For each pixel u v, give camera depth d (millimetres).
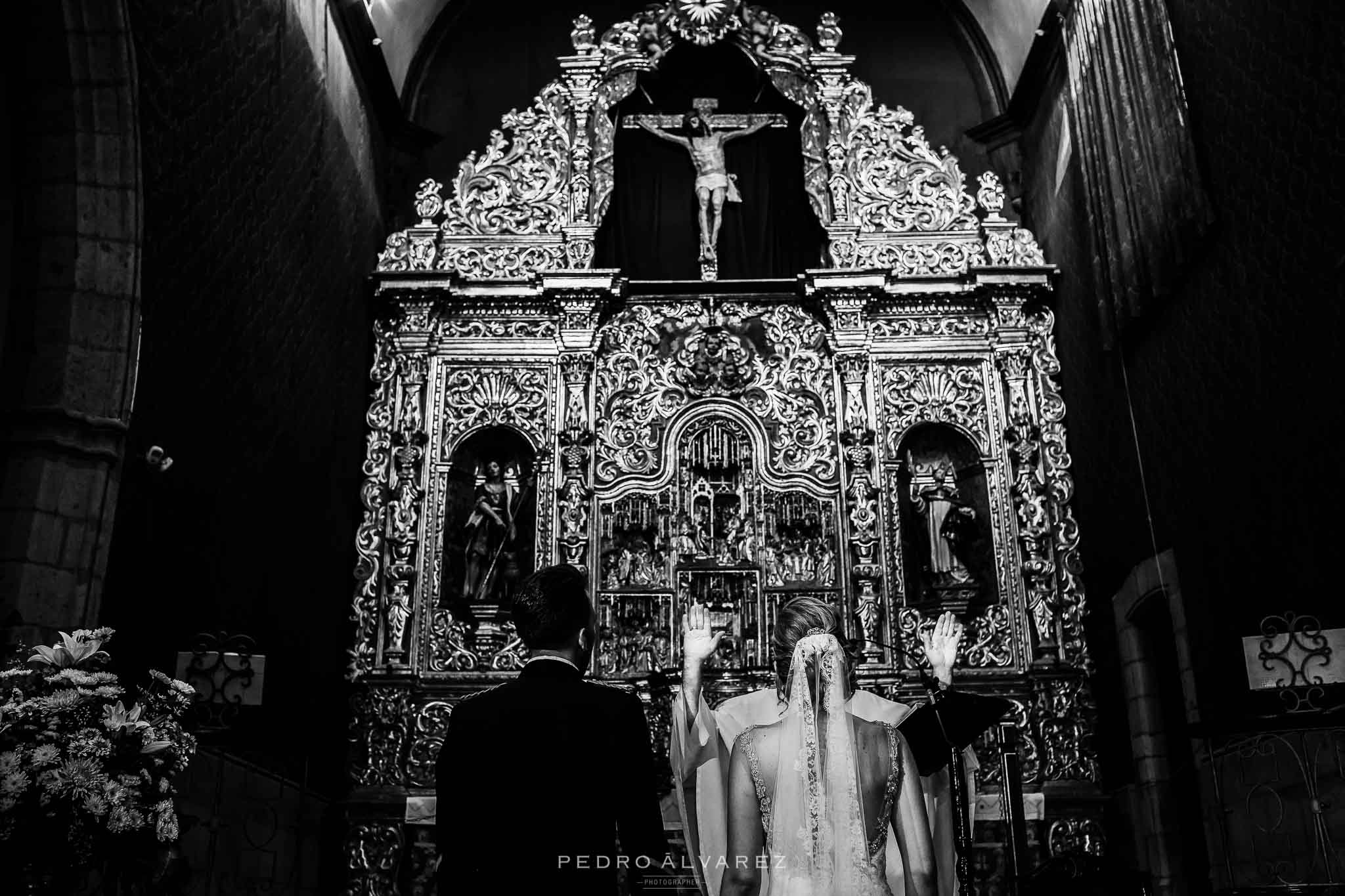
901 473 11805
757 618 11023
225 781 7820
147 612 6965
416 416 11633
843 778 3498
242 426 8523
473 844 2904
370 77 12023
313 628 10039
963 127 13125
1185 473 8773
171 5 7289
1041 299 12031
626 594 11094
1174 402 8961
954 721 3998
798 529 11484
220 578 8078
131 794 4152
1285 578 7312
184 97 7504
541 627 3225
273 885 8781
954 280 12047
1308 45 6902
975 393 11891
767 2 13516
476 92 13258
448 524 11531
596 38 13422
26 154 6516
